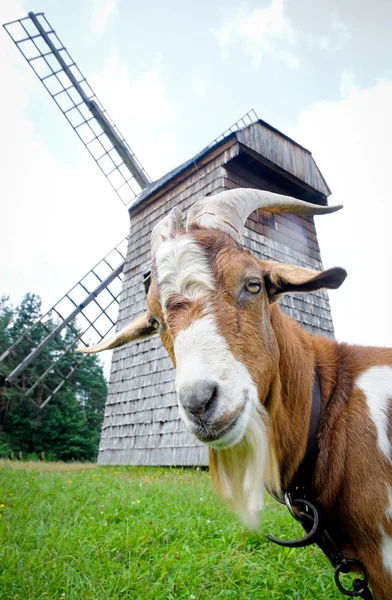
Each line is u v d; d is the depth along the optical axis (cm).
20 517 97
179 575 67
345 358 53
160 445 233
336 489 45
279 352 50
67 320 399
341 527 46
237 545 79
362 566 45
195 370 40
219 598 61
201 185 268
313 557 77
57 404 740
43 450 700
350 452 45
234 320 44
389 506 42
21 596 60
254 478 44
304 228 291
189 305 45
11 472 179
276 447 47
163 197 305
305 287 48
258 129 268
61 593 62
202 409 40
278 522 94
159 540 85
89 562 71
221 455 50
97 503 115
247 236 244
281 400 49
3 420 699
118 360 289
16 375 376
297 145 297
